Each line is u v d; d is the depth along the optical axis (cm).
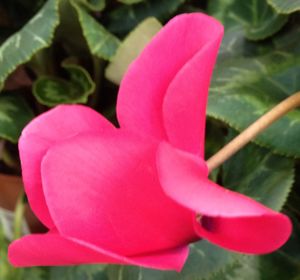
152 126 18
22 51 28
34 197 18
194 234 17
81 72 31
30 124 18
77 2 29
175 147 18
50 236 16
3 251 32
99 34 29
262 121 20
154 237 17
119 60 28
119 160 17
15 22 35
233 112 24
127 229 17
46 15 28
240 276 26
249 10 30
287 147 24
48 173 17
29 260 17
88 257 16
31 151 18
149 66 18
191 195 16
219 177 27
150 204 17
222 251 25
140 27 27
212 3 31
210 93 25
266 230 16
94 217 17
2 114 31
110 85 32
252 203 16
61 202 17
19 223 30
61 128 18
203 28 18
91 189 17
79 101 30
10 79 32
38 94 31
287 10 24
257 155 26
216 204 15
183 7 32
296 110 25
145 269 26
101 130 17
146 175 17
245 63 27
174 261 17
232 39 29
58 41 32
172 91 17
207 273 25
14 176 32
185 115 18
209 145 29
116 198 17
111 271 28
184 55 18
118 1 31
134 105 18
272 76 26
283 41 28
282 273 26
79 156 17
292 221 27
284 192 24
